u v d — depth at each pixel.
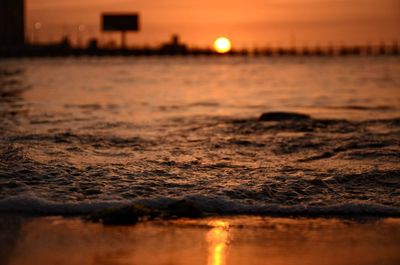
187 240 8.70
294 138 19.08
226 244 8.55
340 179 12.48
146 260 7.84
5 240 8.46
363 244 8.59
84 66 91.50
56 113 26.58
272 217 9.94
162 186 11.68
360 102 36.31
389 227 9.41
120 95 39.69
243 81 58.47
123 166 13.53
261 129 21.55
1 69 78.19
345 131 20.86
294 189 11.65
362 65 96.75
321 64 102.88
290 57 151.25
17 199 10.24
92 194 10.97
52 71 73.69
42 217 9.63
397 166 14.03
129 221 9.53
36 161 13.60
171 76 66.25
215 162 14.46
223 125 22.92
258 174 13.00
